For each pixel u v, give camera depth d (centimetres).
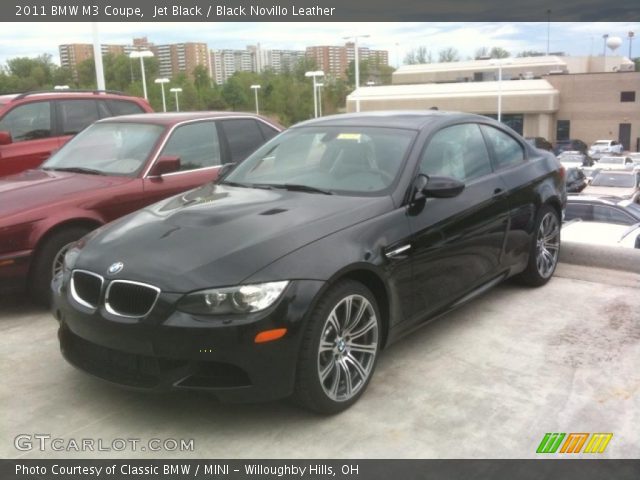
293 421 340
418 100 6862
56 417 346
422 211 402
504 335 450
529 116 6519
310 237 341
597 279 576
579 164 4088
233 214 372
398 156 419
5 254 477
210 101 7925
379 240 366
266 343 309
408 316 392
